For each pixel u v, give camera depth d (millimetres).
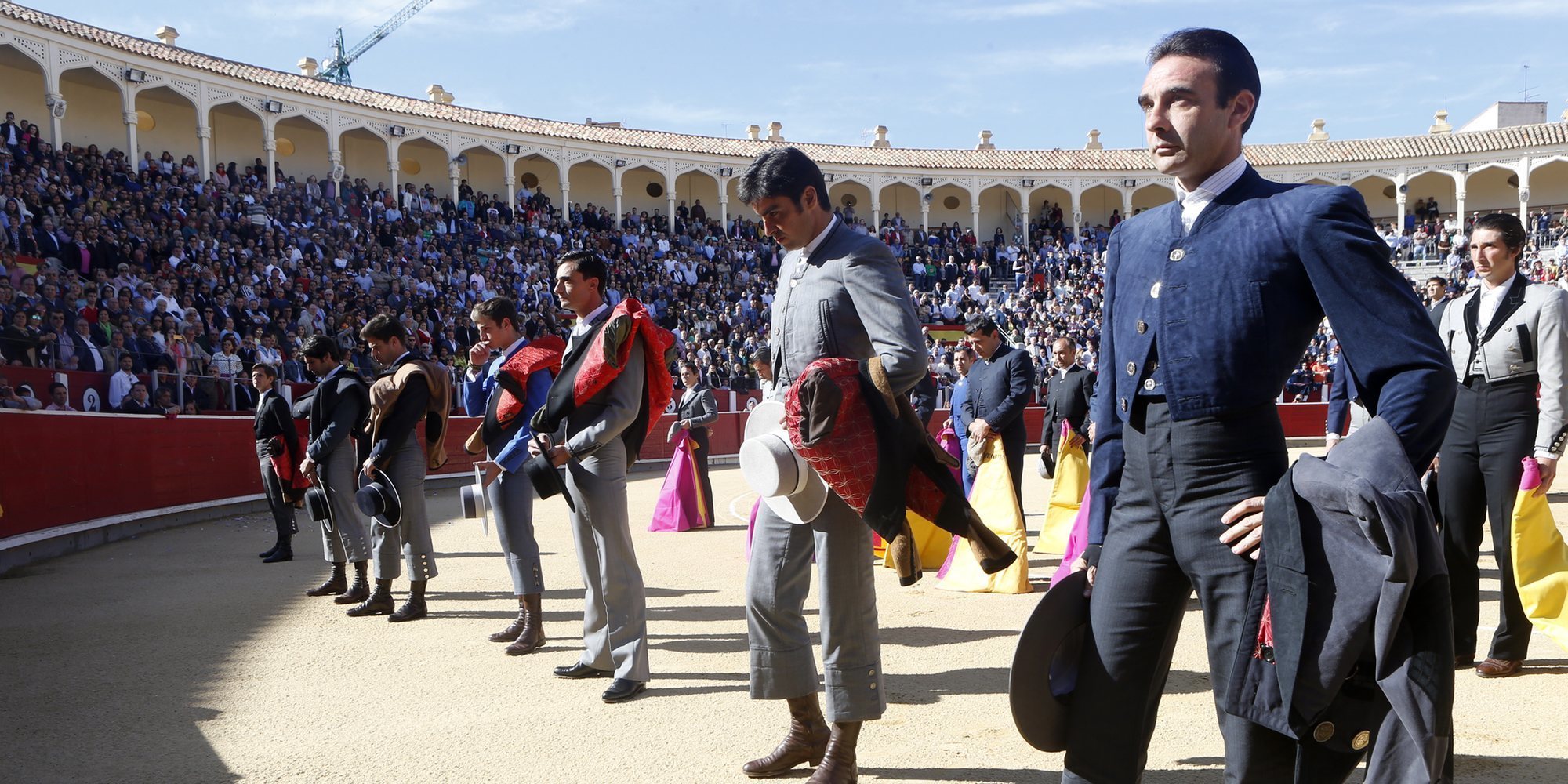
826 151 40375
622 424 4055
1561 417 4035
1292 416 25000
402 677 4539
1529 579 4160
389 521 5621
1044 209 43156
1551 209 40219
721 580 7129
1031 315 33000
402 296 21891
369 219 25891
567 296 4301
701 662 4738
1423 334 1867
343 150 32469
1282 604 1866
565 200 34875
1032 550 8078
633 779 3207
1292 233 1995
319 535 10445
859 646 3051
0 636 5496
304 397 6684
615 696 4082
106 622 5852
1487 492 4188
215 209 21594
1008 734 3572
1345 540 1814
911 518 7184
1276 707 1889
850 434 2773
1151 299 2143
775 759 3199
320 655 4980
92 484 9961
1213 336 2039
